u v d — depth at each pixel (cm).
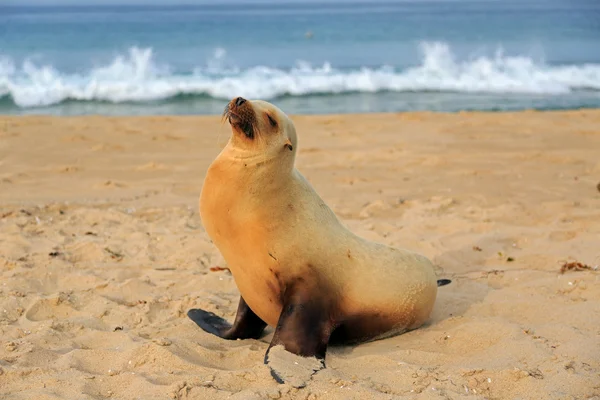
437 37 4656
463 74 2752
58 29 5188
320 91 2481
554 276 692
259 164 489
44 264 729
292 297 504
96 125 1631
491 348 512
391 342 548
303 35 4778
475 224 897
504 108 2156
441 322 586
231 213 494
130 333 543
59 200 1028
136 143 1451
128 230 868
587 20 6606
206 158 1330
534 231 859
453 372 461
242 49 3894
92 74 2591
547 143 1475
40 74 2523
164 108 2166
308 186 528
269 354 472
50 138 1474
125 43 4047
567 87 2586
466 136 1553
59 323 559
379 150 1396
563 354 489
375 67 3077
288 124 512
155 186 1126
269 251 500
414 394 433
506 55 3641
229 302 646
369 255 540
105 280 682
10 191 1075
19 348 507
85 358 491
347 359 501
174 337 538
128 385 445
